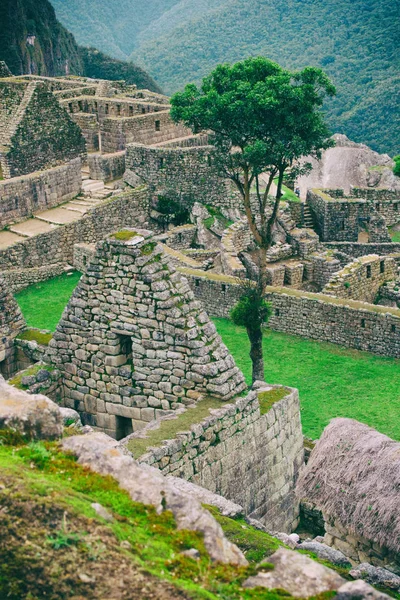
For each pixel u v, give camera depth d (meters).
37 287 39.59
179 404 14.92
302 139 29.20
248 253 46.09
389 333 33.94
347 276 40.72
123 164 50.53
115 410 15.60
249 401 14.94
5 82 48.47
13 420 10.10
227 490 14.57
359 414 28.17
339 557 13.02
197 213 48.06
